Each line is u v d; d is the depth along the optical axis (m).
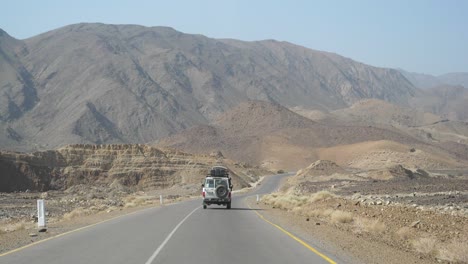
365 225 23.88
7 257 15.49
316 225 25.95
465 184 66.06
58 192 90.06
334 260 14.57
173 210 40.38
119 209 46.84
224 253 15.98
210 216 32.88
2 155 94.19
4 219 40.03
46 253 16.23
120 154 107.31
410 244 18.95
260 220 29.36
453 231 21.42
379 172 102.62
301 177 110.75
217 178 42.06
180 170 108.19
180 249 16.89
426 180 81.44
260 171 151.75
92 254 15.91
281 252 16.16
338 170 113.56
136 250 16.70
